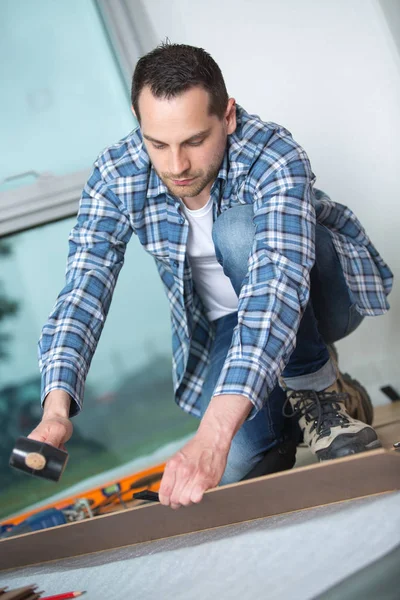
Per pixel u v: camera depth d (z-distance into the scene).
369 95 2.69
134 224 1.58
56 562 1.19
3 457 2.86
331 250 1.69
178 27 2.73
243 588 0.76
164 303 2.89
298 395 1.52
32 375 2.88
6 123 2.82
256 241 1.32
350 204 2.72
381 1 2.64
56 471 1.02
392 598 0.68
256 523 1.00
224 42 2.72
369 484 0.93
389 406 2.51
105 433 2.87
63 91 2.83
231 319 1.77
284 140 1.43
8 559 1.28
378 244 2.72
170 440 2.89
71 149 2.83
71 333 1.37
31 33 2.82
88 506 2.19
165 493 1.01
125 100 2.82
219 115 1.28
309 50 2.70
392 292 2.72
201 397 1.73
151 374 2.89
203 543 0.99
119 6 2.75
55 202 2.78
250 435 1.63
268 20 2.71
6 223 2.78
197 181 1.30
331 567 0.74
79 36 2.81
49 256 2.86
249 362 1.13
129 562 1.02
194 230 1.61
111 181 1.54
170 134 1.23
